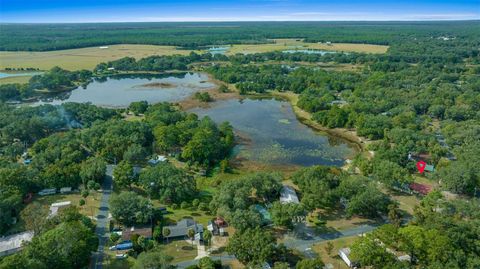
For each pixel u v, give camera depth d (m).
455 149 130.75
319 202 98.06
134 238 81.88
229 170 128.75
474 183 104.50
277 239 86.75
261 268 72.00
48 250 70.31
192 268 73.25
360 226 92.38
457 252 69.94
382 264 70.81
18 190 97.06
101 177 112.56
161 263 69.94
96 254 80.56
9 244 79.81
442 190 108.94
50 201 102.31
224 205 93.19
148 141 147.00
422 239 73.75
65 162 115.88
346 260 77.56
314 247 83.62
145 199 95.00
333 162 136.38
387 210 95.62
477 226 78.75
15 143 137.62
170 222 93.19
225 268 76.19
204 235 83.62
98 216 95.50
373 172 115.25
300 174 111.00
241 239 78.00
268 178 105.00
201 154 129.62
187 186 104.56
